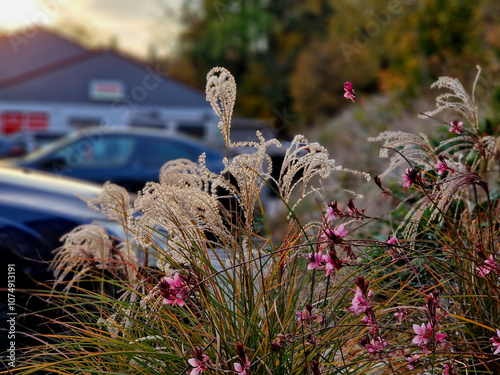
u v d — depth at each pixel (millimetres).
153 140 10688
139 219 2885
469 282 2672
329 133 17406
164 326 2578
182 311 2676
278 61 48375
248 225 2615
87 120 35844
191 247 2615
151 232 2729
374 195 4402
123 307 2789
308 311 2443
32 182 5180
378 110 12242
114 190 3227
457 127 3229
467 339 2691
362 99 15133
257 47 52375
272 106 46125
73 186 5406
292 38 48188
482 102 8375
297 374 2455
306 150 2635
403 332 2408
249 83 47688
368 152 7793
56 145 10680
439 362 2461
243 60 52406
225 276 2646
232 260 2617
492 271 2623
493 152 3174
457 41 15195
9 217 4488
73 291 3629
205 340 2566
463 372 2582
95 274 3516
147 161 10562
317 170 2646
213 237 2729
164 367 2506
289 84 43938
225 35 52812
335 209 2643
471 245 2877
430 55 15500
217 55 53125
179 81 35688
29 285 3760
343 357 2521
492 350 2559
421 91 13867
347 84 2898
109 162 10531
